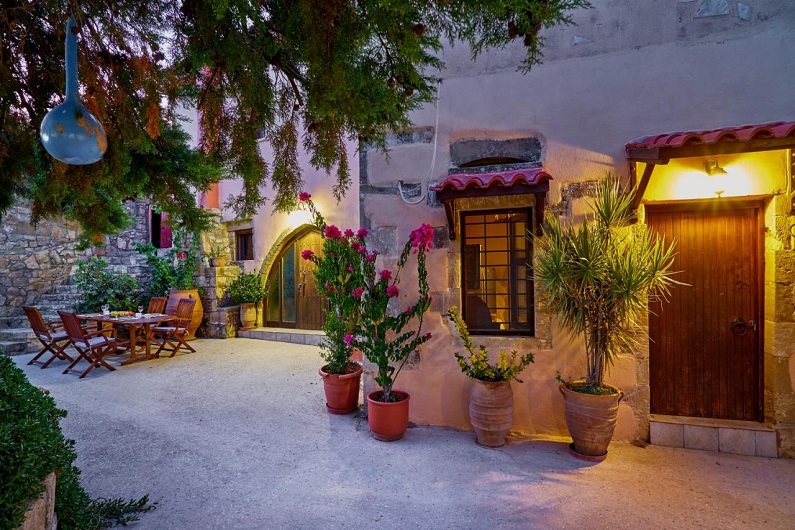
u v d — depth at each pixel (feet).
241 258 31.12
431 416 13.15
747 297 11.57
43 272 28.17
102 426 12.87
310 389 16.79
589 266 10.16
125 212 11.15
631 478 9.77
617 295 10.23
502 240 13.12
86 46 5.20
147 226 32.86
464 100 13.01
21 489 4.58
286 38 5.00
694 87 11.34
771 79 10.92
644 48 11.64
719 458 10.75
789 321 10.81
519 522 8.14
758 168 10.93
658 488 9.33
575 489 9.29
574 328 11.12
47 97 6.32
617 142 11.82
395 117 6.66
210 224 9.56
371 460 10.71
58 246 28.86
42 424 6.07
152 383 17.62
